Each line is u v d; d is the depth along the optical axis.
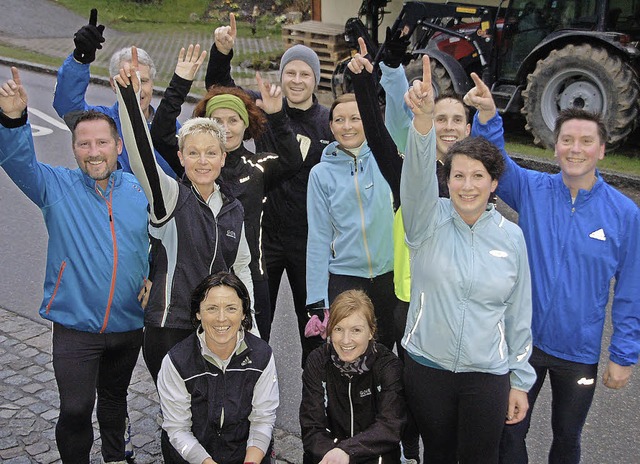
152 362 3.29
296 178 4.08
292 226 4.10
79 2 21.66
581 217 3.07
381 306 3.79
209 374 3.07
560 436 3.27
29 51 16.39
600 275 3.05
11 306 5.64
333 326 3.04
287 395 4.56
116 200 3.31
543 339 3.16
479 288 2.79
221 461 3.15
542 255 3.13
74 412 3.24
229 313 2.97
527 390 2.95
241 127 3.64
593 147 2.96
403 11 10.89
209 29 19.67
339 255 3.75
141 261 3.34
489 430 2.90
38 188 3.21
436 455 3.09
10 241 6.88
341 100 3.60
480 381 2.84
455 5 10.48
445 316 2.82
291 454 3.95
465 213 2.79
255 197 3.70
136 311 3.37
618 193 3.09
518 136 10.15
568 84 8.99
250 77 13.91
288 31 14.22
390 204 3.65
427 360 2.89
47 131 10.41
